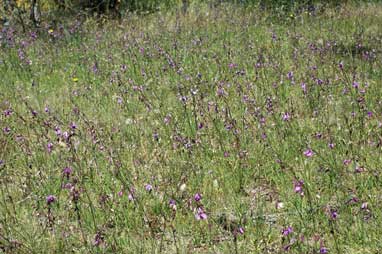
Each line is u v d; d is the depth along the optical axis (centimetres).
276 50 938
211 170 496
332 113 637
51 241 412
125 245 409
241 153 518
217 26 1170
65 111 709
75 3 1466
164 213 449
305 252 379
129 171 509
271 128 585
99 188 482
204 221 430
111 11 1459
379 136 530
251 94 705
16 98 768
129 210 446
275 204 461
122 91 746
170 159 536
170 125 613
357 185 466
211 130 593
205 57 898
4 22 1326
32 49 1044
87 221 442
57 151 559
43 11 1470
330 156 504
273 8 1383
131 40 1045
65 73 895
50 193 485
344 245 397
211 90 729
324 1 1438
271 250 391
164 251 409
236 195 481
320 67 802
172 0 1492
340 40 1016
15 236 418
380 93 684
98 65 889
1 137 596
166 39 1052
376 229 404
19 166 546
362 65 818
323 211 427
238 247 401
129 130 625
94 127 602
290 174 489
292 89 723
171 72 826
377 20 1229
